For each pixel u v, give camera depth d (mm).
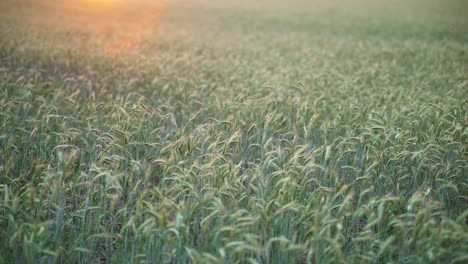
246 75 10367
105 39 16078
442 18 32281
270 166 5219
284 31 23609
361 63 13477
